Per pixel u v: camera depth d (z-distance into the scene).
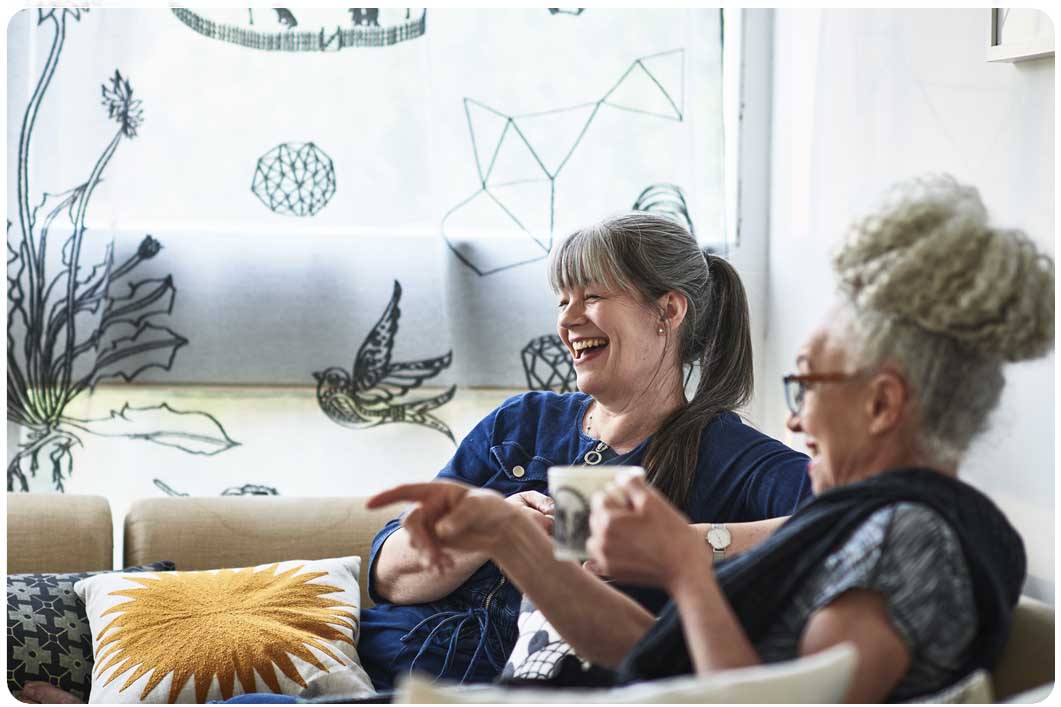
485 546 1.21
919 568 0.98
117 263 2.54
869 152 2.29
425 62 2.62
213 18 2.57
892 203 1.10
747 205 2.75
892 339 1.06
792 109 2.65
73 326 2.46
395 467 2.65
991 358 1.08
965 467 1.45
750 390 1.87
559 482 1.06
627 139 2.67
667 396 1.81
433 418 2.65
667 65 2.68
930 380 1.05
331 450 2.63
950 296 1.04
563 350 2.67
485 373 2.66
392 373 2.64
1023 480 1.77
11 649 1.84
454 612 1.83
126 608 1.87
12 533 2.04
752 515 1.70
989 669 1.06
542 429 1.90
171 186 2.56
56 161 2.46
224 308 2.59
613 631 1.23
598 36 2.67
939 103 2.04
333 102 2.61
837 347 1.09
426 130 2.63
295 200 2.60
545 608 1.24
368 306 2.63
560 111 2.67
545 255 2.67
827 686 0.89
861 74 2.32
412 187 2.63
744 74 2.76
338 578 2.02
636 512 0.99
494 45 2.66
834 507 1.06
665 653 1.06
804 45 2.59
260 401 2.61
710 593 0.97
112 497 2.54
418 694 0.88
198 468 2.58
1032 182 1.77
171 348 2.56
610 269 1.76
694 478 1.73
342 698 1.52
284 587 1.96
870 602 0.98
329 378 2.62
